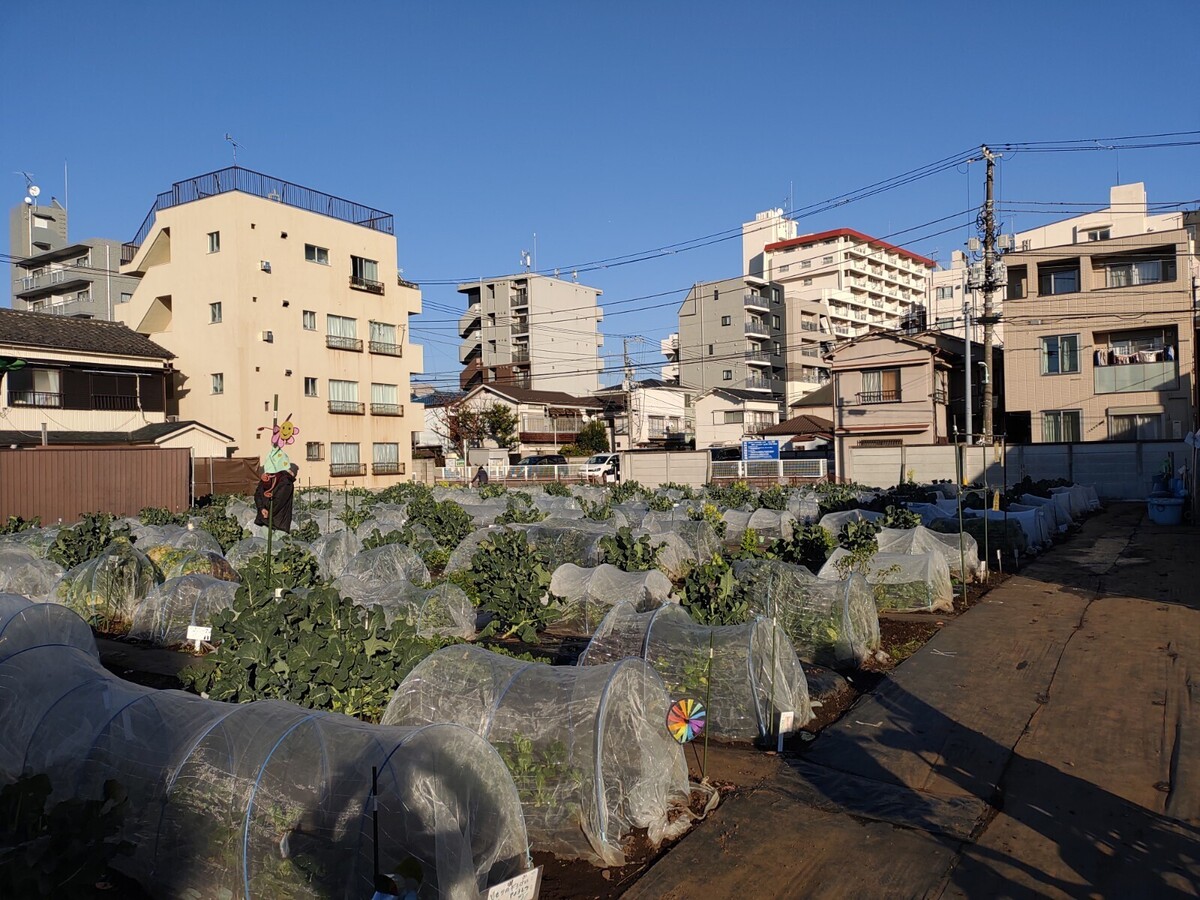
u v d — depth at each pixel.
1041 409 32.94
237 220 33.06
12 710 5.17
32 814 3.38
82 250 47.00
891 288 78.69
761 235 77.62
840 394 37.16
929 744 6.48
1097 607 11.14
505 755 5.01
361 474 38.03
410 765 4.03
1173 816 5.25
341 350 37.41
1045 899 4.33
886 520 14.36
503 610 9.38
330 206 37.50
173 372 33.84
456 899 3.84
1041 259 32.91
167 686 8.04
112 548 10.96
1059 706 7.32
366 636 5.93
